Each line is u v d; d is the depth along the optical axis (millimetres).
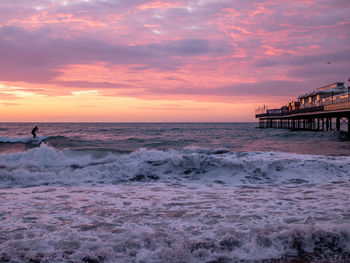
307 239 3410
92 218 4578
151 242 3426
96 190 7152
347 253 3207
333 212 4723
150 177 8945
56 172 9180
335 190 6844
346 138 35469
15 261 2920
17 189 7332
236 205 5363
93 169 9438
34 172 8914
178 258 3051
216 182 8242
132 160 10602
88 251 3176
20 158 12273
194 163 9609
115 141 29188
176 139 33781
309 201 5625
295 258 3098
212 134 48156
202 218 4488
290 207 5121
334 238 3463
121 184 8055
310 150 20547
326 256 3143
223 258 3086
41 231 3912
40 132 51281
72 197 6273
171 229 3945
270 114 67562
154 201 5836
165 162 9945
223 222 4238
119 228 4023
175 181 8430
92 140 29797
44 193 6762
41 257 3021
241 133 51719
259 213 4723
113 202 5762
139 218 4543
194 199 6004
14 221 4414
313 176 8672
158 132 55750
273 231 3719
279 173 8961
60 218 4590
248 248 3281
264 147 23625
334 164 9531
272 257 3121
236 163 9391
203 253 3150
